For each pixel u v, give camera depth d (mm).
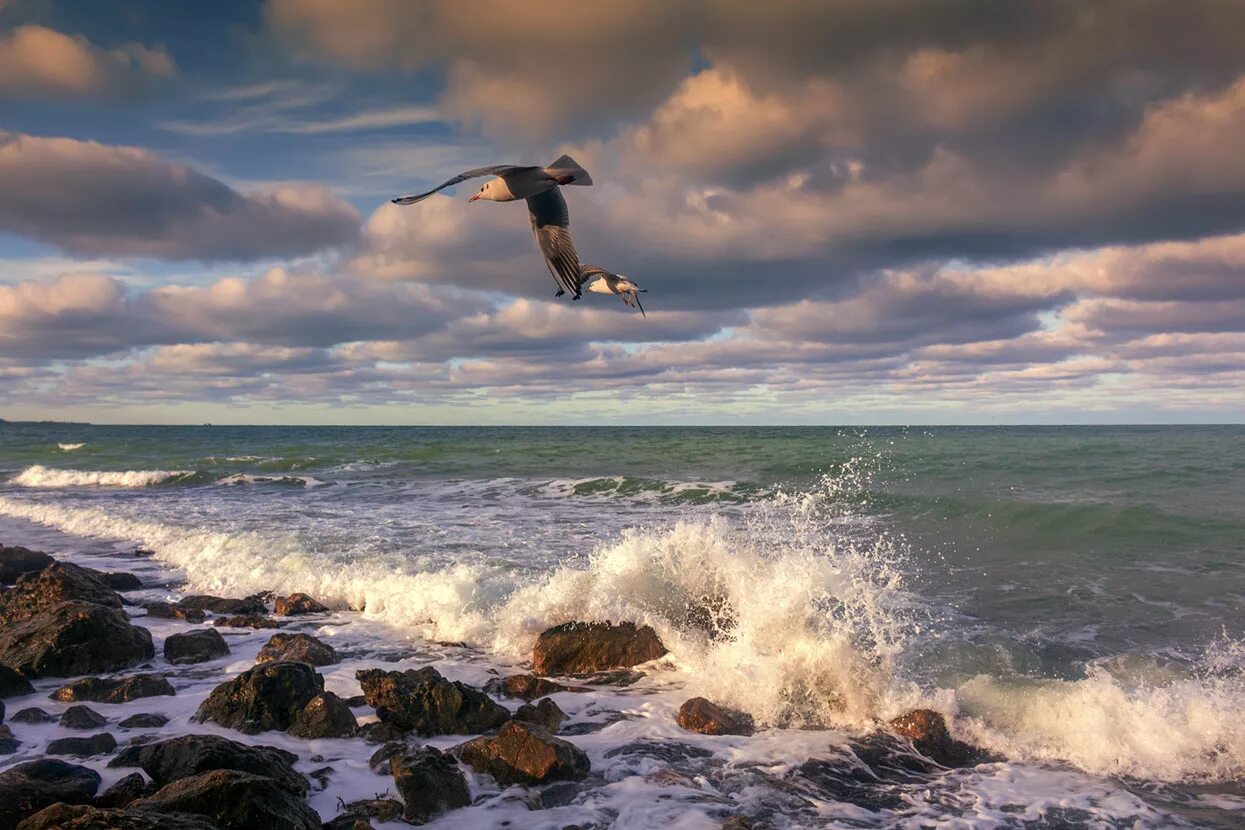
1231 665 8633
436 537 16594
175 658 9656
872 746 7211
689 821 5668
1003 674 8508
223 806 4910
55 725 7355
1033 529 16172
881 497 19719
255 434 105688
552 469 30703
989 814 5969
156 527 19125
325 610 12258
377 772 6379
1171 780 6602
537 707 7637
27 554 15242
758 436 57812
